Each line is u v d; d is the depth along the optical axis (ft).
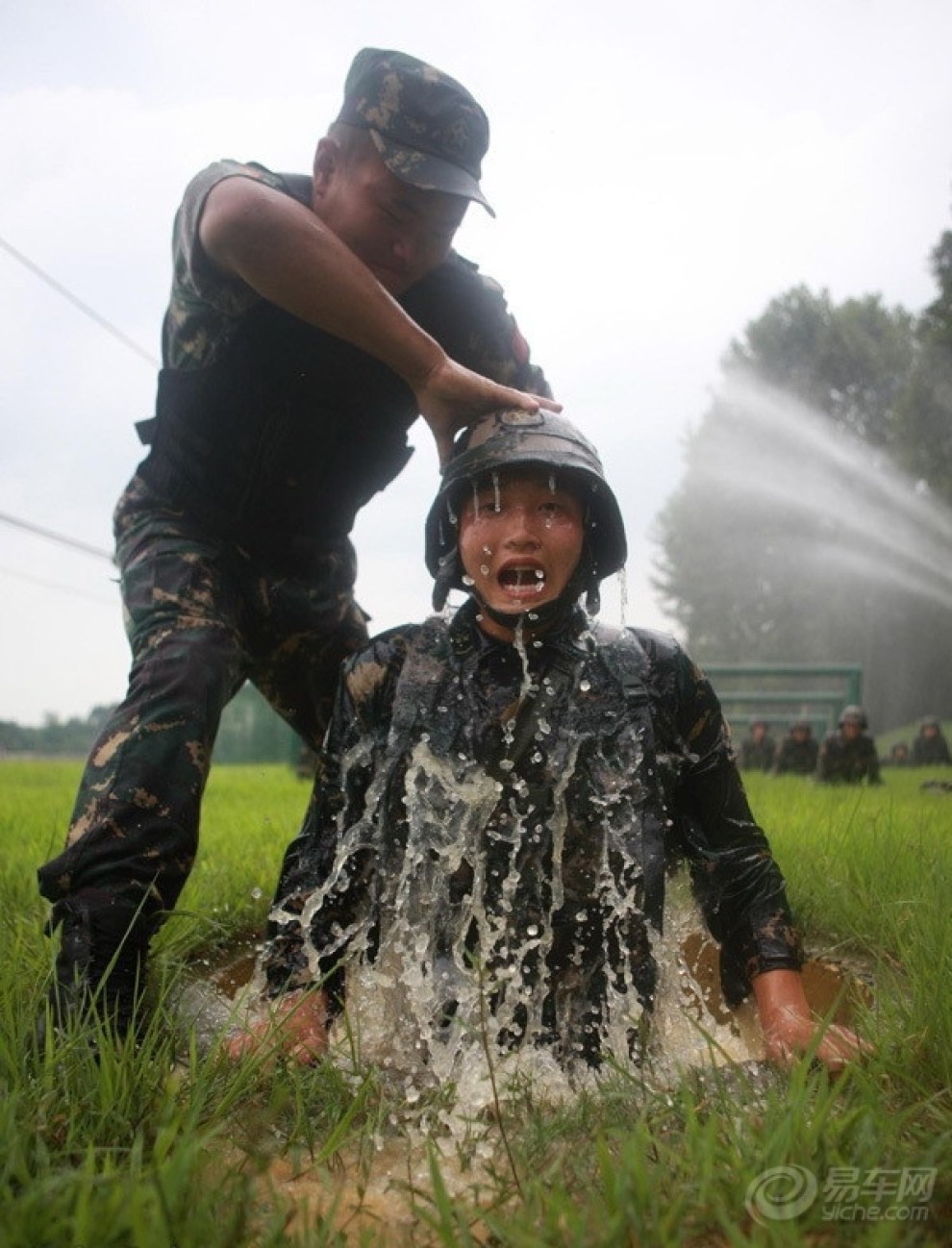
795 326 211.82
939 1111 6.81
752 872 9.15
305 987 8.79
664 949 8.91
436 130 9.41
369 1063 8.03
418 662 9.16
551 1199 5.57
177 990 9.77
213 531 10.10
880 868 13.50
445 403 9.22
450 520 9.66
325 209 9.73
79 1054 7.08
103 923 8.07
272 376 9.95
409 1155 6.64
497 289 11.05
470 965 8.58
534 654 9.07
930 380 175.94
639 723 8.84
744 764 66.49
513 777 8.73
